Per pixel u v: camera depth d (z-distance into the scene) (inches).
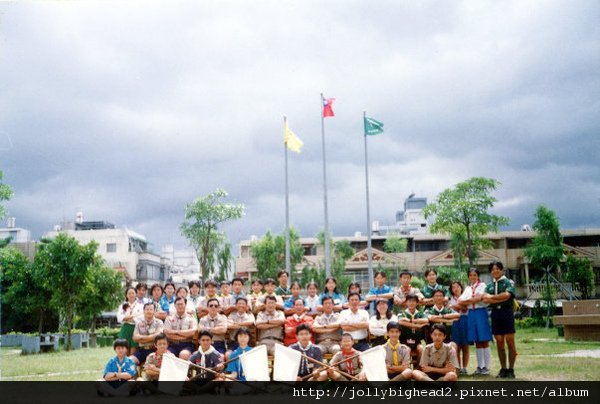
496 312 406.3
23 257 1169.4
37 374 515.2
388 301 457.7
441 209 1342.3
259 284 499.8
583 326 735.7
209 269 1561.3
